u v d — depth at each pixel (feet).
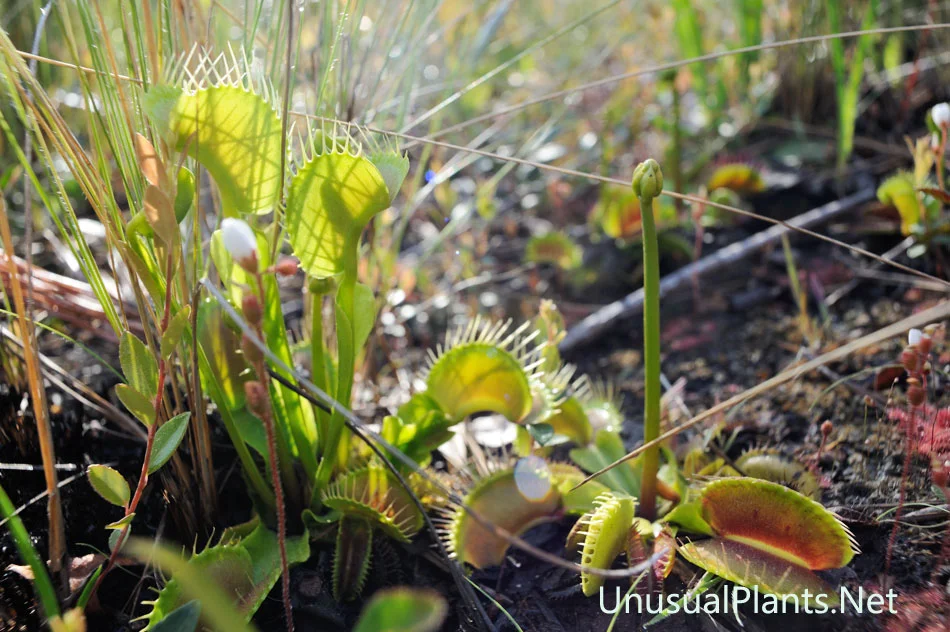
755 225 1.38
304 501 0.90
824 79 1.57
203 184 1.15
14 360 0.96
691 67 1.59
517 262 1.41
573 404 0.93
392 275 1.19
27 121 0.83
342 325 0.82
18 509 0.84
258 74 0.84
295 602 0.84
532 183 1.61
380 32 1.18
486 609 0.85
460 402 0.90
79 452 0.93
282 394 0.87
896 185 1.15
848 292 1.24
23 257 1.25
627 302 1.24
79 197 1.40
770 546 0.80
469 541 0.86
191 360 0.85
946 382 1.00
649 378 0.83
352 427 0.82
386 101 1.15
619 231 1.30
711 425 1.01
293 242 0.80
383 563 0.87
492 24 1.53
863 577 0.83
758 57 1.63
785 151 1.52
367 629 0.59
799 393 1.07
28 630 0.79
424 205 1.51
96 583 0.77
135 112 0.83
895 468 0.92
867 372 0.99
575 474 0.90
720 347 1.18
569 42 2.04
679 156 1.37
